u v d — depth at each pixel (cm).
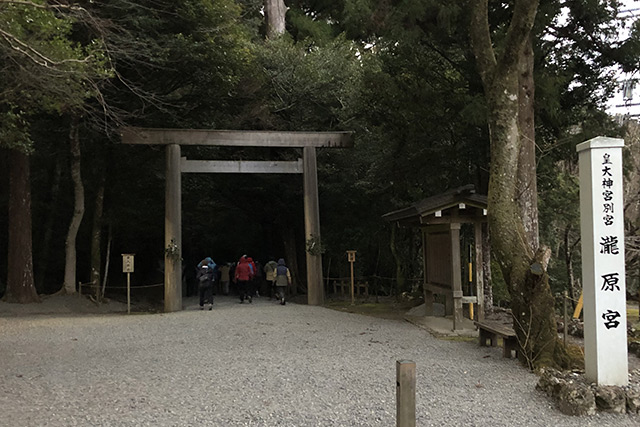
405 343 783
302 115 1786
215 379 563
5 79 907
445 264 973
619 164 486
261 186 1895
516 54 640
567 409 442
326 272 1967
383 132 1417
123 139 1310
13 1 662
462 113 1009
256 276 1781
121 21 1232
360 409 452
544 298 618
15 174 1391
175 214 1332
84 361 668
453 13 981
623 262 480
